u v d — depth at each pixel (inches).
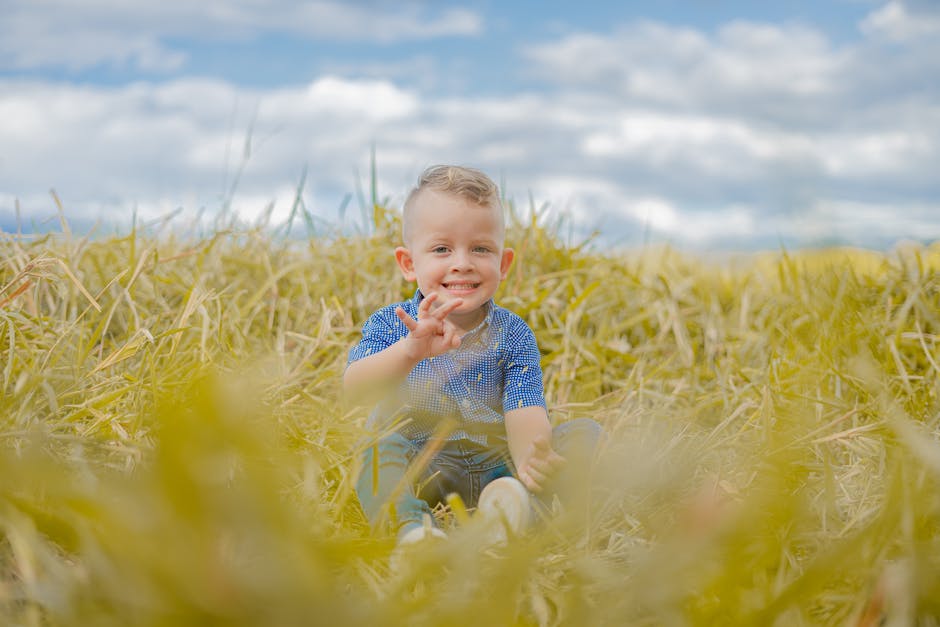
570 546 79.7
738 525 63.2
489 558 70.9
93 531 55.2
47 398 94.8
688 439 109.7
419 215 112.0
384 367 99.7
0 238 135.3
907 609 54.5
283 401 112.3
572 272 174.6
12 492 65.1
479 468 108.2
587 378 152.6
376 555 65.1
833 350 131.9
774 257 194.2
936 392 115.9
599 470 94.4
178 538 47.7
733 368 145.7
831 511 79.2
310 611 48.5
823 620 59.9
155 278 149.6
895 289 159.0
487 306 114.1
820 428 102.4
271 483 51.8
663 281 175.5
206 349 115.9
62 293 124.6
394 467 91.6
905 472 75.7
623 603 59.9
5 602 58.6
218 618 46.7
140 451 80.0
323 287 166.9
